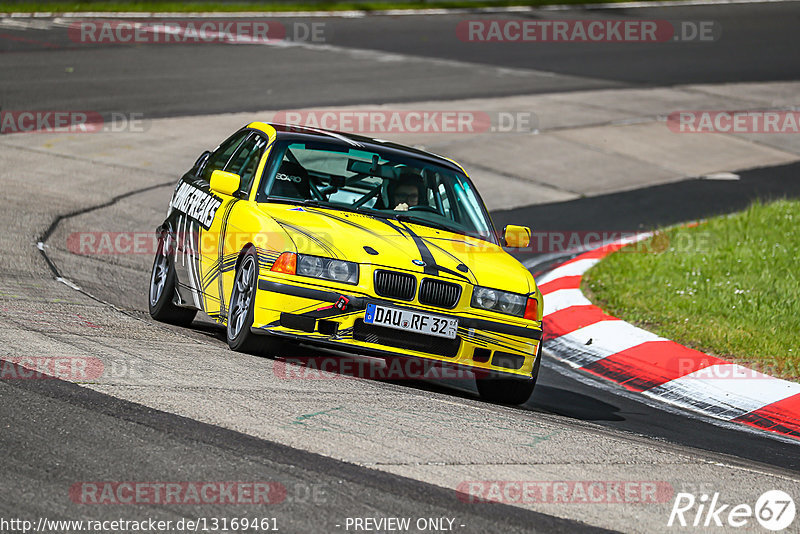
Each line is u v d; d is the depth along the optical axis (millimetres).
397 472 17000
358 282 23969
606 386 30141
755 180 66500
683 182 64750
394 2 131250
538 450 19578
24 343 22500
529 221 52938
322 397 21234
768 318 36031
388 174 28141
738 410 28109
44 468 15562
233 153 30062
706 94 91750
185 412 18766
